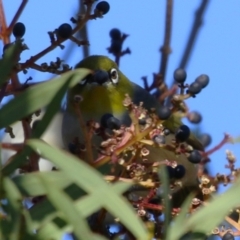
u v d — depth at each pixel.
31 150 2.33
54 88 2.32
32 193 2.32
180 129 2.45
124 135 2.41
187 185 2.66
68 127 2.65
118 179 2.41
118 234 2.47
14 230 2.30
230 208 2.32
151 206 2.45
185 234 2.34
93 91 2.67
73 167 2.30
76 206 2.31
